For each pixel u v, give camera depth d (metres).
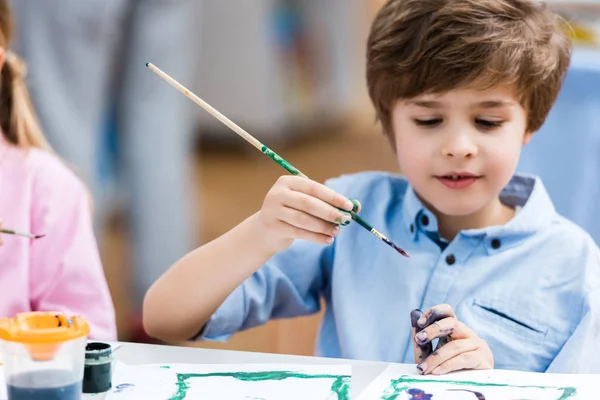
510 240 1.45
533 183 1.51
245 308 1.45
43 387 0.98
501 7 1.37
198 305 1.38
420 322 1.21
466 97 1.34
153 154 2.97
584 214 2.35
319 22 5.60
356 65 6.11
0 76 1.62
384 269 1.49
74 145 2.71
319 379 1.13
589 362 1.35
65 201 1.62
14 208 1.57
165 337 1.43
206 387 1.10
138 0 2.80
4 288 1.54
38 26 2.58
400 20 1.40
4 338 0.98
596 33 2.50
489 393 1.09
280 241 1.28
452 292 1.43
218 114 1.21
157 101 2.94
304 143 5.46
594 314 1.36
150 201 3.01
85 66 2.67
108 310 1.60
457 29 1.34
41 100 2.62
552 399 1.07
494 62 1.33
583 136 2.29
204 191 4.47
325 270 1.56
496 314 1.41
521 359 1.38
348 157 5.14
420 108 1.38
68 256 1.59
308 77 5.52
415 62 1.36
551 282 1.42
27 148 1.64
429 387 1.11
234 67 4.97
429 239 1.48
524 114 1.41
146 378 1.13
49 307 1.56
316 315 1.63
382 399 1.08
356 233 1.53
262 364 1.19
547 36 1.42
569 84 2.29
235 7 4.88
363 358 1.44
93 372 1.08
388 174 1.60
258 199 4.36
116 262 3.54
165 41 2.89
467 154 1.35
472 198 1.39
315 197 1.21
